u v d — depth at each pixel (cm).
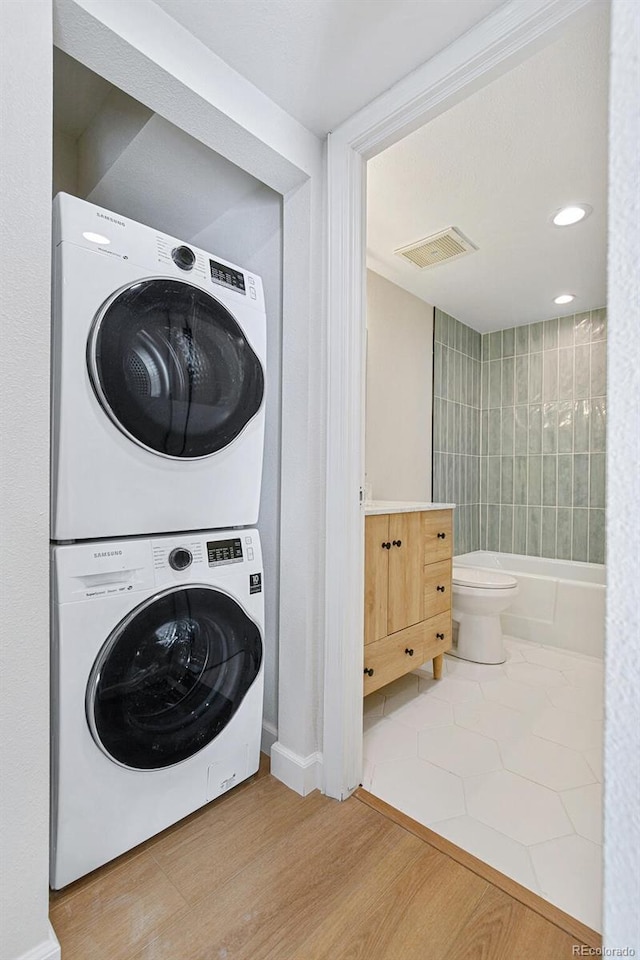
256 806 145
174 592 127
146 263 124
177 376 130
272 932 104
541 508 360
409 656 210
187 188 184
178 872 119
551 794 153
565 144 175
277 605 170
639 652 32
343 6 110
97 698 112
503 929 105
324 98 137
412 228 234
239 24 115
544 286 300
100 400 115
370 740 184
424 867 122
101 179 187
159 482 129
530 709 210
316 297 152
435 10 112
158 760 125
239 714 147
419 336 321
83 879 117
